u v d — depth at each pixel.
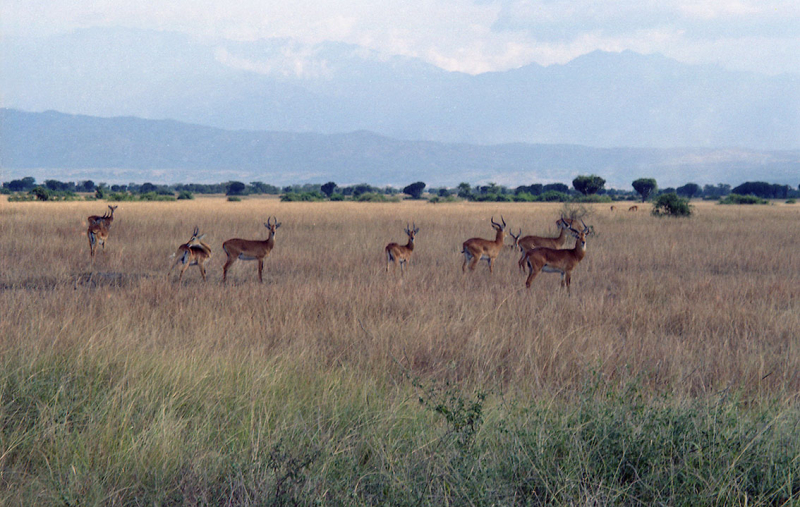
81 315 16.77
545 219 62.84
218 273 28.77
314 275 27.53
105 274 27.00
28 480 8.03
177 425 9.48
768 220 64.94
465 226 53.69
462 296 21.28
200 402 10.79
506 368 13.85
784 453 8.42
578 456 8.16
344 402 10.70
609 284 25.92
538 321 17.55
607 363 13.42
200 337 14.87
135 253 32.66
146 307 18.22
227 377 11.86
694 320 18.06
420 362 14.18
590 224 56.41
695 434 8.74
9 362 11.77
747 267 31.27
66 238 38.31
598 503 7.18
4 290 21.42
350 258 32.09
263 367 12.41
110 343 13.40
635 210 89.56
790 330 17.08
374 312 18.61
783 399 11.20
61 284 23.73
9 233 38.53
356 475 7.92
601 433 8.85
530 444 8.52
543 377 13.02
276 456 8.05
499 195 180.12
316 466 8.10
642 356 13.87
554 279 27.17
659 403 10.12
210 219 56.69
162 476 7.98
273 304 18.97
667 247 37.06
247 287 22.89
